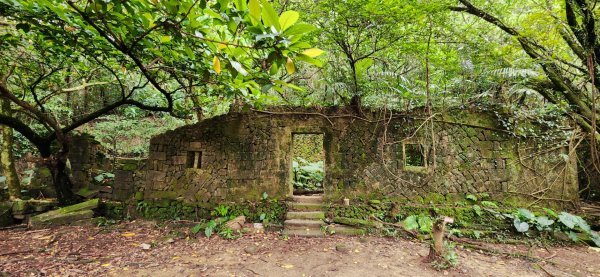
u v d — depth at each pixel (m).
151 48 2.78
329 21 5.17
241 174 6.29
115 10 2.03
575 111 6.11
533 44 5.60
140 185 6.63
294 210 6.07
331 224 5.75
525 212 5.60
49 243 4.79
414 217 4.90
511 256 4.77
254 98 4.10
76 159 7.05
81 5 3.24
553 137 6.12
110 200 6.72
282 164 6.27
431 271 3.94
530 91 5.75
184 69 3.77
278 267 3.96
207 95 6.45
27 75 6.18
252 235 5.37
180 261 4.13
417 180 6.12
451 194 6.05
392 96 6.57
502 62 6.20
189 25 1.94
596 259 4.73
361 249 4.67
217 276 3.65
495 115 6.21
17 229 5.64
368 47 6.13
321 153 10.20
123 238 5.19
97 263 4.02
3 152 6.36
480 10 5.93
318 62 1.49
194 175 6.41
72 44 3.29
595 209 6.36
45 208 6.29
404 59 6.70
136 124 9.35
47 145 6.18
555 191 6.02
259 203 6.13
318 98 7.84
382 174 6.19
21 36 4.21
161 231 5.62
